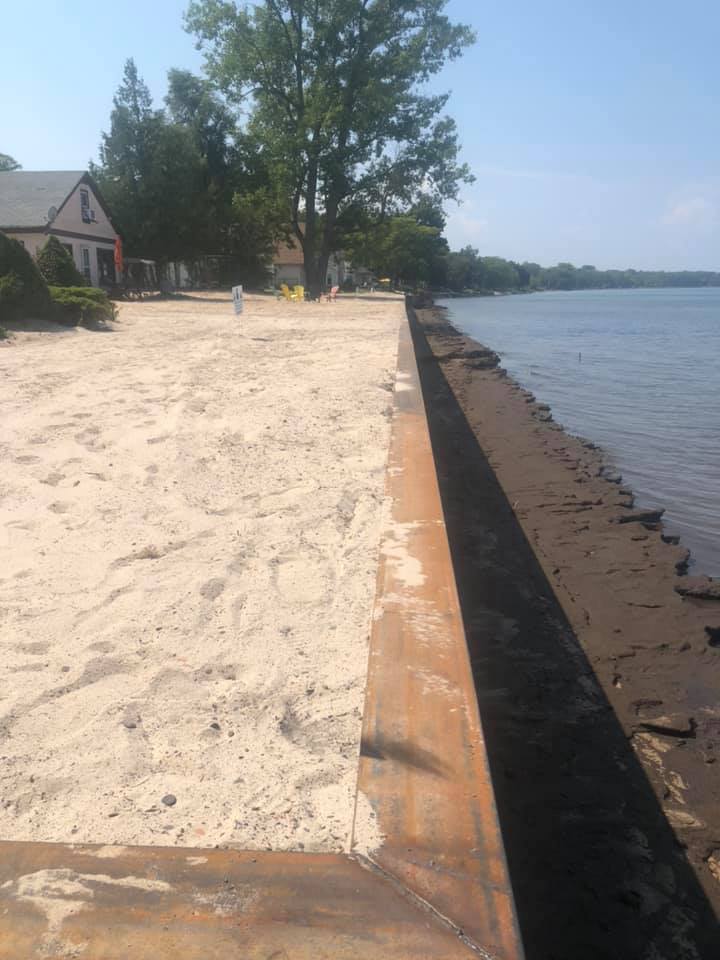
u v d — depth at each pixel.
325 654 3.28
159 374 10.03
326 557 4.33
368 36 41.28
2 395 8.24
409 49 41.22
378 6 41.06
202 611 3.65
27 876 1.80
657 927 2.75
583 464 10.32
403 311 28.05
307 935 1.62
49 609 3.67
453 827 1.97
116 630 3.47
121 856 1.87
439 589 3.46
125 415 7.57
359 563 4.24
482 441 11.66
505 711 4.07
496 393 16.78
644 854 3.09
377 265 59.34
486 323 50.25
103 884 1.77
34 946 1.60
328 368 11.07
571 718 4.05
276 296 40.28
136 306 27.28
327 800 2.35
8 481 5.48
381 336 16.02
